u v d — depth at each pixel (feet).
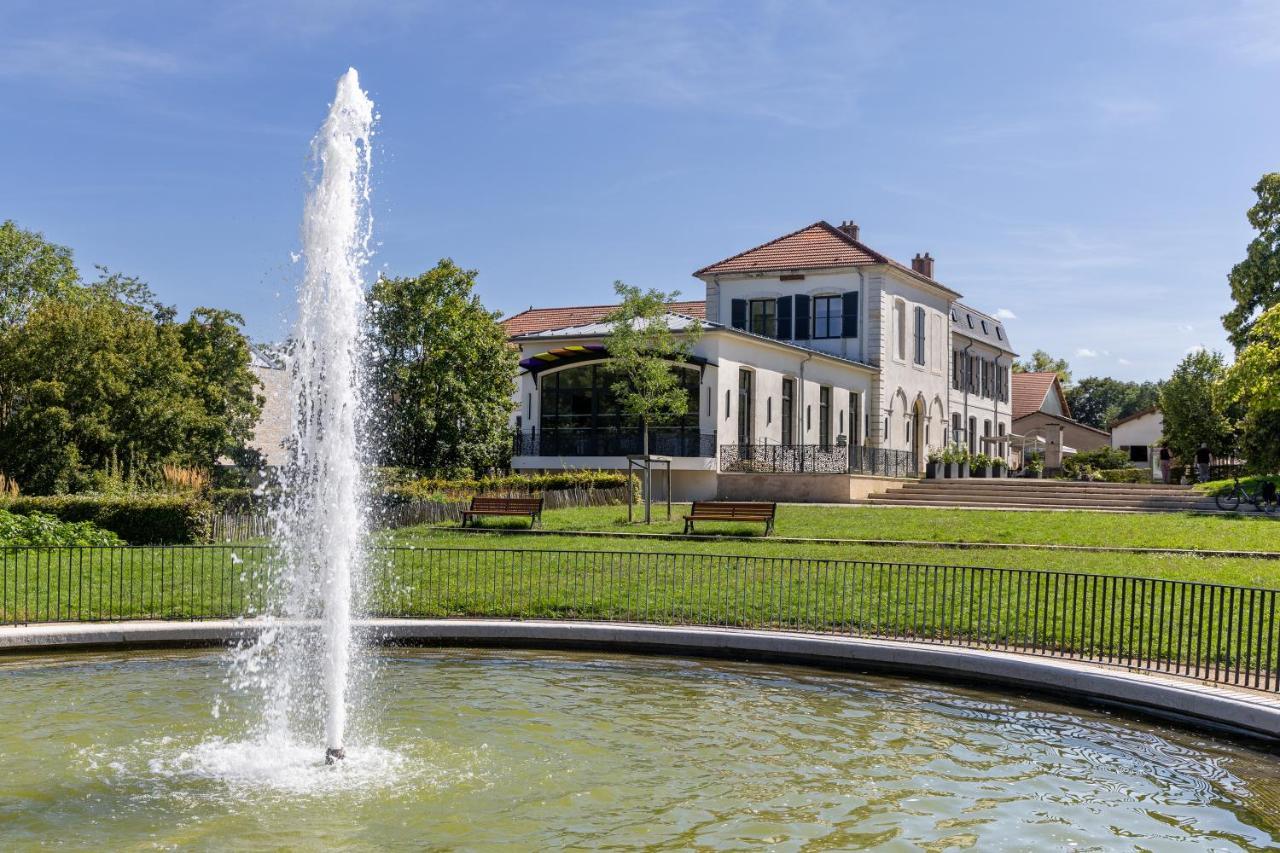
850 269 142.31
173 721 35.60
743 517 77.82
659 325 97.91
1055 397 253.24
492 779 29.91
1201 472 156.25
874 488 116.47
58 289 153.58
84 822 26.43
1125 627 48.57
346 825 26.32
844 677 43.37
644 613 51.85
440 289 120.98
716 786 29.45
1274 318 98.84
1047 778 30.60
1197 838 26.20
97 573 60.54
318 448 36.81
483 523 82.02
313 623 48.52
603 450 117.50
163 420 107.55
